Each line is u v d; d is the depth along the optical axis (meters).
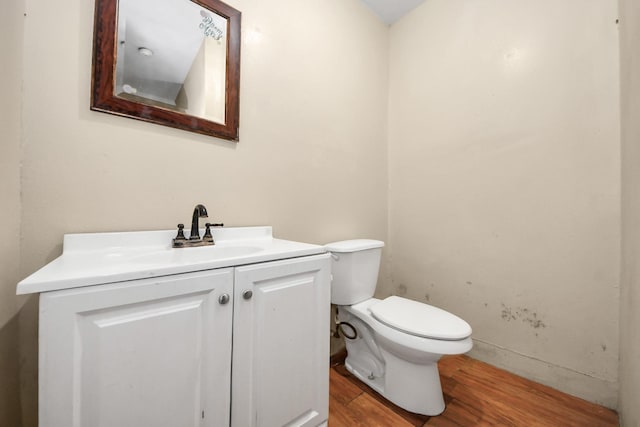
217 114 1.12
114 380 0.54
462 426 1.04
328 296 0.96
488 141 1.49
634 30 0.90
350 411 1.12
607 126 1.13
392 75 2.01
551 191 1.27
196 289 0.64
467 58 1.59
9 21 0.67
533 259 1.33
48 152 0.78
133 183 0.93
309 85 1.48
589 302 1.17
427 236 1.78
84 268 0.58
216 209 1.12
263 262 0.77
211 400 0.67
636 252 0.85
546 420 1.06
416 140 1.85
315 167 1.51
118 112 0.88
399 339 1.05
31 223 0.76
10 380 0.70
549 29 1.28
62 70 0.80
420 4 1.83
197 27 1.07
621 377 1.05
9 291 0.69
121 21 0.90
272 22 1.31
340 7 1.67
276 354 0.80
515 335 1.38
